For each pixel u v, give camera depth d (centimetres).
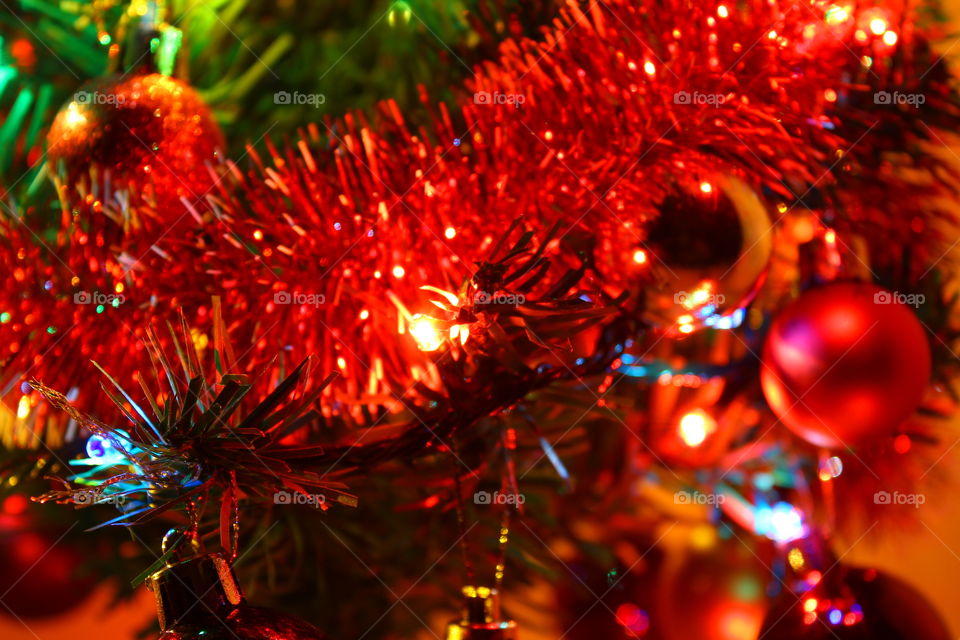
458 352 50
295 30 66
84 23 62
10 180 63
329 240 53
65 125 53
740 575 67
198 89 65
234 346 54
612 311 48
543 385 52
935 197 59
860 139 57
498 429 55
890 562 77
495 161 53
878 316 54
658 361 62
